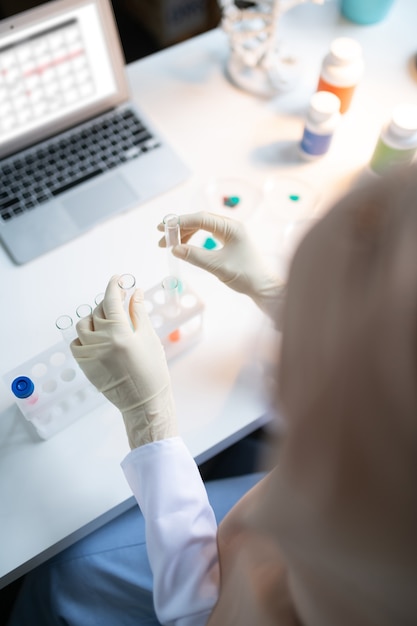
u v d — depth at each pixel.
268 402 0.27
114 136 0.89
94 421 0.66
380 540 0.23
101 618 0.68
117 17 1.74
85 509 0.61
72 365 0.66
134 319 0.65
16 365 0.70
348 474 0.22
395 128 0.79
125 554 0.70
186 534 0.56
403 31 1.07
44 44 0.77
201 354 0.71
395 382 0.19
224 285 0.77
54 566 0.71
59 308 0.75
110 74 0.87
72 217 0.81
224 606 0.49
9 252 0.79
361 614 0.29
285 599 0.39
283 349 0.24
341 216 0.22
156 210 0.84
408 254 0.20
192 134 0.92
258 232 0.83
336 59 0.85
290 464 0.25
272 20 0.88
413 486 0.20
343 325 0.21
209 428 0.66
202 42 1.04
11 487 0.62
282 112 0.96
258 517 0.31
